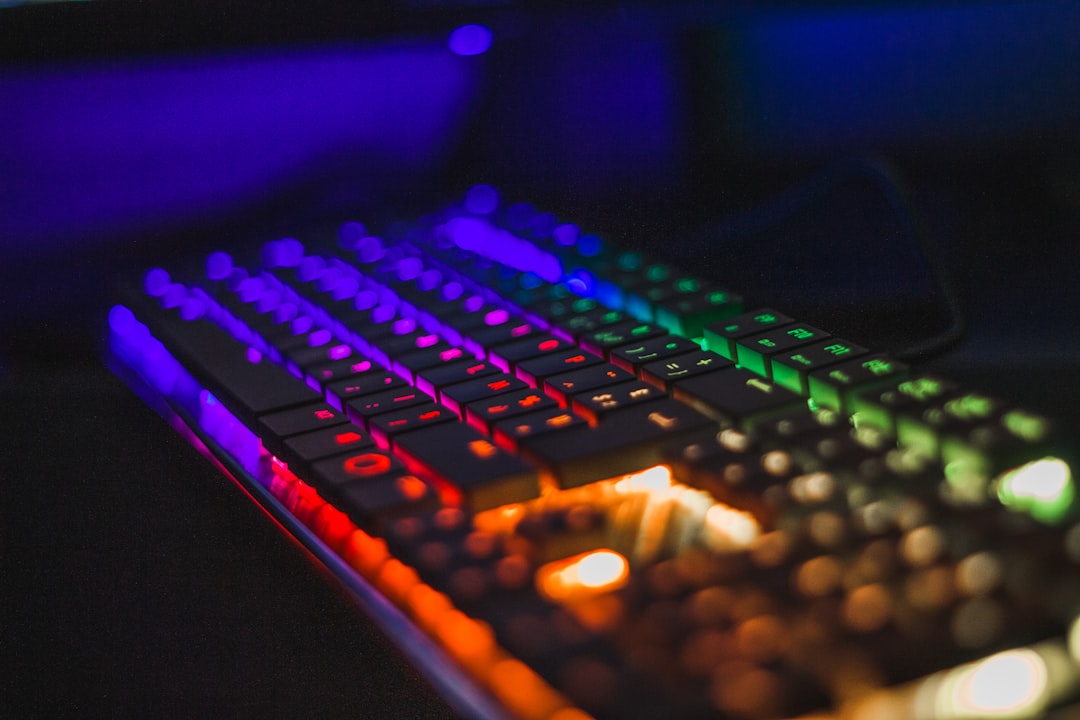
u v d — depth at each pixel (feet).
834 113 2.77
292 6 2.68
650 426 1.56
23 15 2.62
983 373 1.80
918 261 2.26
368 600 1.35
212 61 2.91
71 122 2.86
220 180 2.99
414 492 1.48
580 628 1.13
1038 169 2.54
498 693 1.13
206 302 2.41
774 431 1.46
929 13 2.63
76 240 2.89
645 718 1.00
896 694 1.00
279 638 1.55
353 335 2.11
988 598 1.08
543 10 2.70
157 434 2.08
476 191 2.96
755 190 2.75
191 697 1.44
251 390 1.91
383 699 1.43
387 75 3.02
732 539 1.31
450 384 1.81
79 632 1.57
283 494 1.66
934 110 2.67
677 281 2.11
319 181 3.04
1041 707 0.98
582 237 2.45
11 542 1.78
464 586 1.23
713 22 2.59
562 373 1.79
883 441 1.39
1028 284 2.14
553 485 1.50
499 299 2.15
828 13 2.53
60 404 2.24
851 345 1.71
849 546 1.17
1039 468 1.34
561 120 2.98
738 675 1.01
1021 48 2.56
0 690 1.47
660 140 2.90
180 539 1.76
